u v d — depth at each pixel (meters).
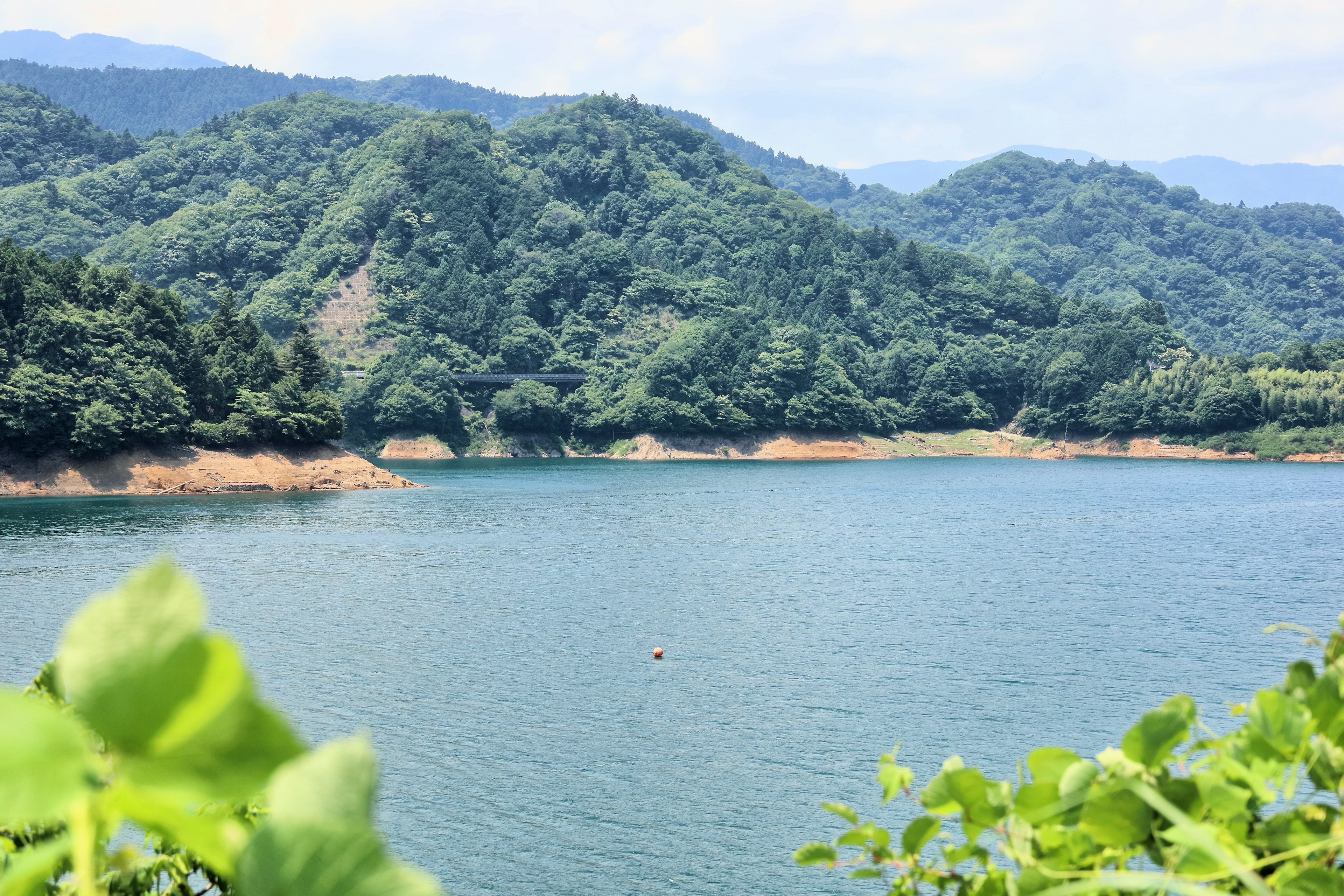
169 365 145.00
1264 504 138.25
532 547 93.94
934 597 71.44
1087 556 90.56
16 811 1.51
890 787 4.27
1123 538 103.62
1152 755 3.44
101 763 1.63
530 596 70.56
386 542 96.12
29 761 1.54
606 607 67.06
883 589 74.25
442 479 180.88
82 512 114.81
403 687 47.59
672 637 58.50
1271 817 3.27
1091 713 44.72
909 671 51.50
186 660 1.55
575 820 33.19
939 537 103.94
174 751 1.56
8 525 102.62
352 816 1.62
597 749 39.75
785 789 35.97
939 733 42.03
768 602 68.94
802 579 78.44
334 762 1.65
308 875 1.54
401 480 159.38
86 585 69.50
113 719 1.55
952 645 57.00
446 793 35.19
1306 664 3.68
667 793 35.44
